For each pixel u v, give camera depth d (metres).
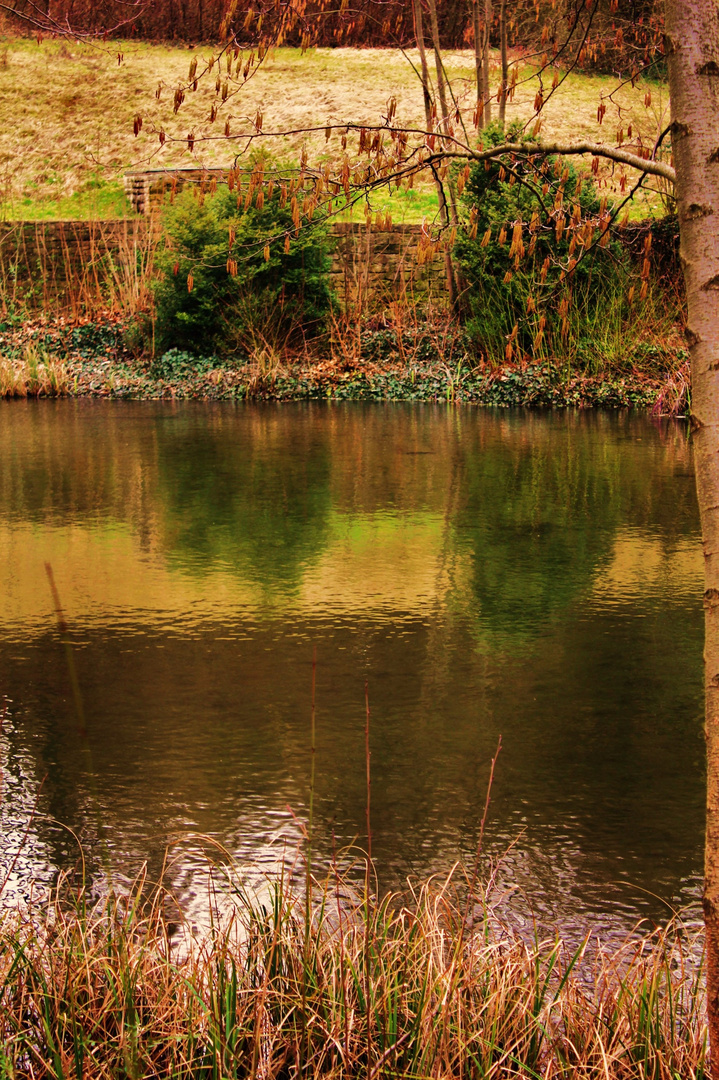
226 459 12.13
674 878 3.44
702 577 7.28
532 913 3.21
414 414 16.28
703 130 2.00
